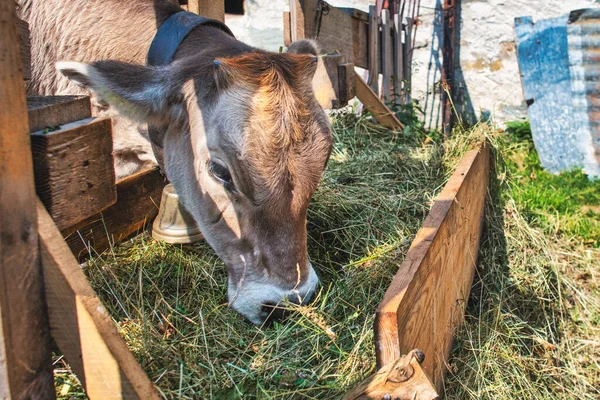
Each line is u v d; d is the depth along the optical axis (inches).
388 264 106.3
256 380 80.0
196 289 106.0
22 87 48.4
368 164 156.6
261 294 89.9
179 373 80.0
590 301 144.3
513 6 252.1
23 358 50.8
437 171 153.7
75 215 58.9
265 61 87.2
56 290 53.2
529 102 249.9
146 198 114.4
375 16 204.5
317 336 87.5
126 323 92.7
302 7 147.6
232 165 85.6
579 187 220.7
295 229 87.6
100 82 85.7
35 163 55.0
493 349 108.3
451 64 262.1
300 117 84.9
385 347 66.0
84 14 113.7
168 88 92.3
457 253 108.9
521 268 144.0
